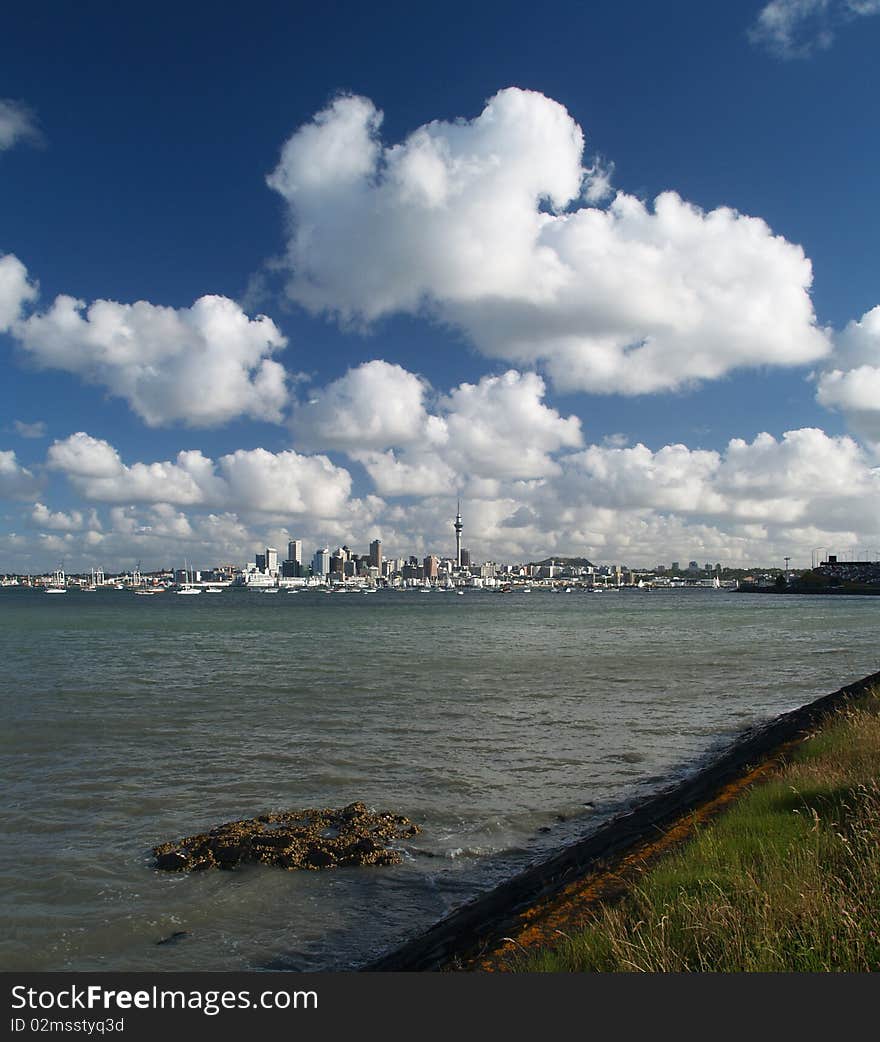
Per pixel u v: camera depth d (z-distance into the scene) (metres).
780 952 6.57
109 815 16.22
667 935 7.16
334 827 15.02
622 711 30.19
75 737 24.88
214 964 9.55
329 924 10.68
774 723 24.59
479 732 25.52
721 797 13.25
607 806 16.53
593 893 9.10
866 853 8.55
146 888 12.09
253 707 31.50
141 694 36.03
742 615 146.25
